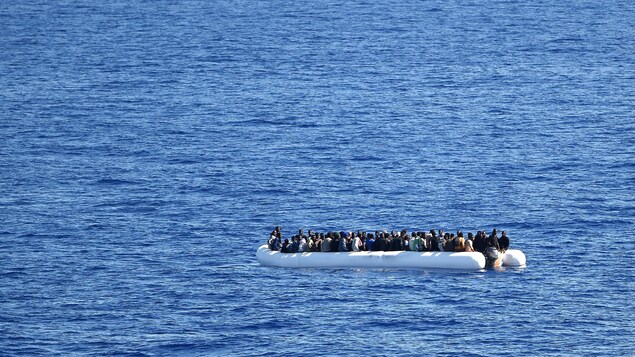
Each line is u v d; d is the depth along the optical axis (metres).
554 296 151.88
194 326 144.88
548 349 135.12
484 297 151.25
